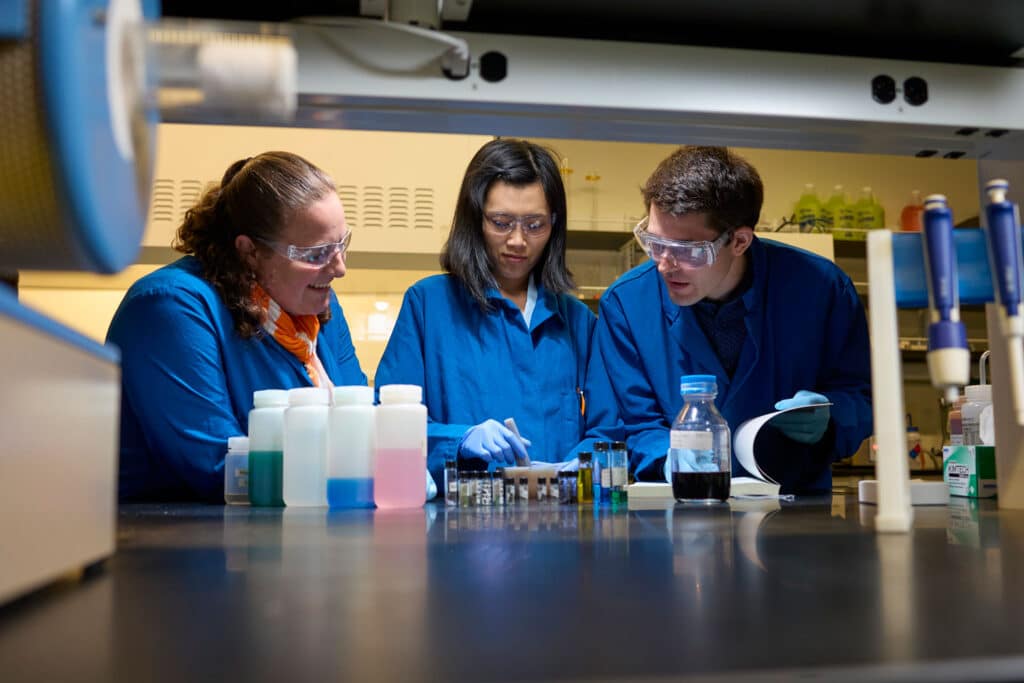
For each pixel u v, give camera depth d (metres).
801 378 2.15
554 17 1.10
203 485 1.81
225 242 1.94
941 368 0.84
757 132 1.22
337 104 1.09
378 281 4.02
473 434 1.84
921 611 0.50
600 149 4.79
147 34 0.66
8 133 0.53
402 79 1.07
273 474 1.58
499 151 2.23
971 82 1.19
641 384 2.25
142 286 1.84
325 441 1.54
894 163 5.10
